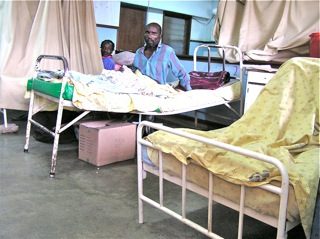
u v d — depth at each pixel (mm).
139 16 5547
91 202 2191
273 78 2146
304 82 2047
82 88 2617
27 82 3109
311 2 3926
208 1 6418
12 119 4031
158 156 1808
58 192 2301
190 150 1645
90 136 2838
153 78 3617
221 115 4461
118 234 1844
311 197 1375
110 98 2705
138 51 3803
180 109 3137
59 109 2541
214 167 1520
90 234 1825
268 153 1679
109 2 4965
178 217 1747
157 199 2293
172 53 3652
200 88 3758
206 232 1601
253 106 2139
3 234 1768
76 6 3666
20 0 3689
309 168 1527
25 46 3707
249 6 4348
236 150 1381
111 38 5156
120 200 2248
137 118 3512
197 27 6449
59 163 2832
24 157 2895
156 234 1868
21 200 2143
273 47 4008
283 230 1306
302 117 1983
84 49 3742
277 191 1298
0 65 3617
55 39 3605
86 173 2674
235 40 4539
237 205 1483
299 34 3867
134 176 2686
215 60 4555
